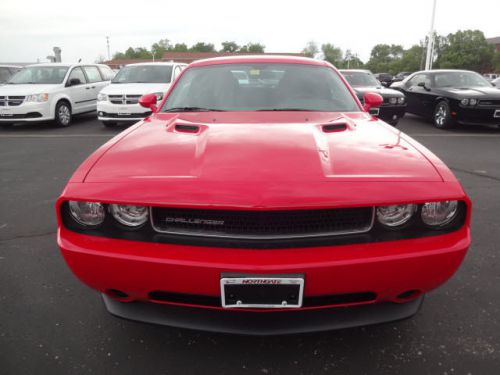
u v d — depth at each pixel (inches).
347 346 78.1
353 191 62.2
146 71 383.9
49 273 106.6
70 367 72.9
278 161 68.2
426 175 66.7
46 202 164.1
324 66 125.8
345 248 62.6
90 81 435.8
